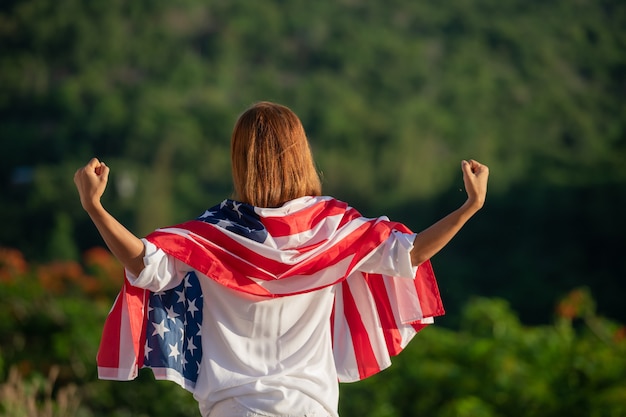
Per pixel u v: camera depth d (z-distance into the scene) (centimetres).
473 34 9606
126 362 579
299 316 588
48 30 9150
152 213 6769
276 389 563
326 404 574
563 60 9206
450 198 6725
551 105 8512
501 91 8850
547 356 1368
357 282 629
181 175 7694
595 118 8381
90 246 6931
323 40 9562
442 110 8712
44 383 1341
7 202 7362
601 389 1291
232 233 575
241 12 9675
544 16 9712
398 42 9512
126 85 8856
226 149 7931
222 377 570
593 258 5000
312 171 607
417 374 1392
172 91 8881
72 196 7156
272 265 572
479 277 5353
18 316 1523
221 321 580
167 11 9469
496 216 5647
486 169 577
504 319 1485
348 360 621
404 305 629
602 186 5266
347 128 8138
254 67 9381
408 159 7575
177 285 587
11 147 8150
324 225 588
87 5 9250
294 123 608
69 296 1914
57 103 8556
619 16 9550
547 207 5422
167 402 1377
